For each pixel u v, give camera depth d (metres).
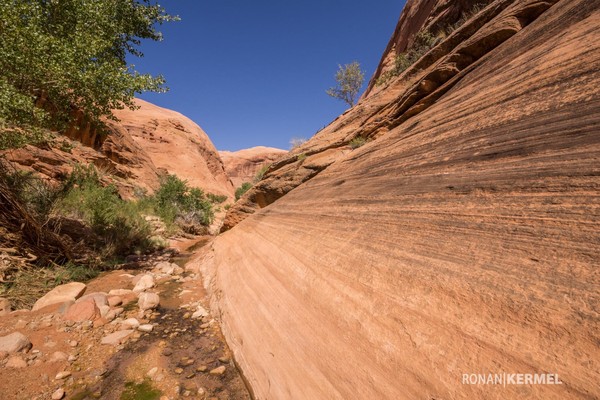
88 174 11.02
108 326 3.50
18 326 3.26
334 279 2.32
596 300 0.97
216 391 2.32
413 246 1.93
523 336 1.06
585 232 1.18
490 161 2.10
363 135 7.06
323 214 3.72
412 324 1.48
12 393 2.23
